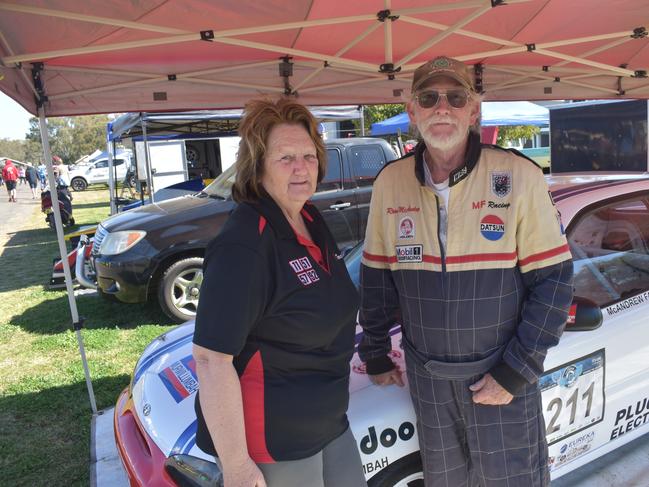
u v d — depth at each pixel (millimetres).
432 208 1773
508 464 1790
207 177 12094
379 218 1939
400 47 3254
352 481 1645
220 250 1385
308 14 2510
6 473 3061
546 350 1699
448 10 2639
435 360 1807
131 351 4887
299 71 3416
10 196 26766
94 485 2855
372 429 1902
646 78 4508
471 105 1779
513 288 1748
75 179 30969
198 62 3072
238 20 2438
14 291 7586
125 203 11328
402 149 10984
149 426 2057
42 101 2830
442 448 1872
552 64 4031
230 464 1345
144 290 5379
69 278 3590
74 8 2035
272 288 1417
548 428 2143
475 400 1753
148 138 11352
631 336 2402
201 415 1570
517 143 19125
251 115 1531
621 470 2713
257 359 1435
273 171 1508
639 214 2717
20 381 4312
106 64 2871
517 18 2924
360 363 2145
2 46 2213
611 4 2787
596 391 2293
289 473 1483
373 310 2008
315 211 1699
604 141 7930
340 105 3729
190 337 2678
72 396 4000
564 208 2461
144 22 2273
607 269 2521
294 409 1457
